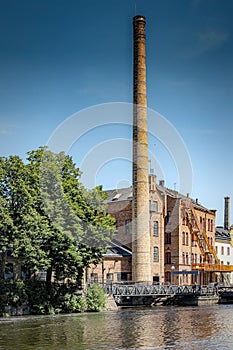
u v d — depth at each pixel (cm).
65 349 2955
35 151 4969
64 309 4953
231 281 9444
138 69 6575
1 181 4659
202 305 6381
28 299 4759
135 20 6631
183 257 7838
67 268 4950
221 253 9650
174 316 4719
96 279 6462
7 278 5212
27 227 4575
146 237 6475
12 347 3012
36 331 3616
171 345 3088
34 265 4681
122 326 3916
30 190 4706
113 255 6731
